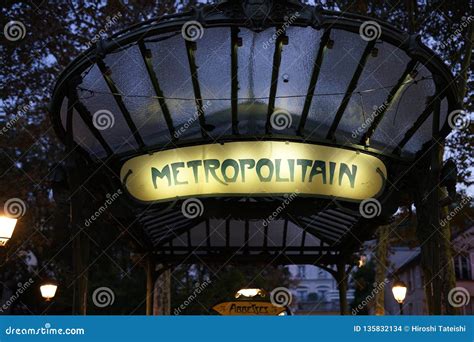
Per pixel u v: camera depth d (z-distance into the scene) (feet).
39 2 59.06
